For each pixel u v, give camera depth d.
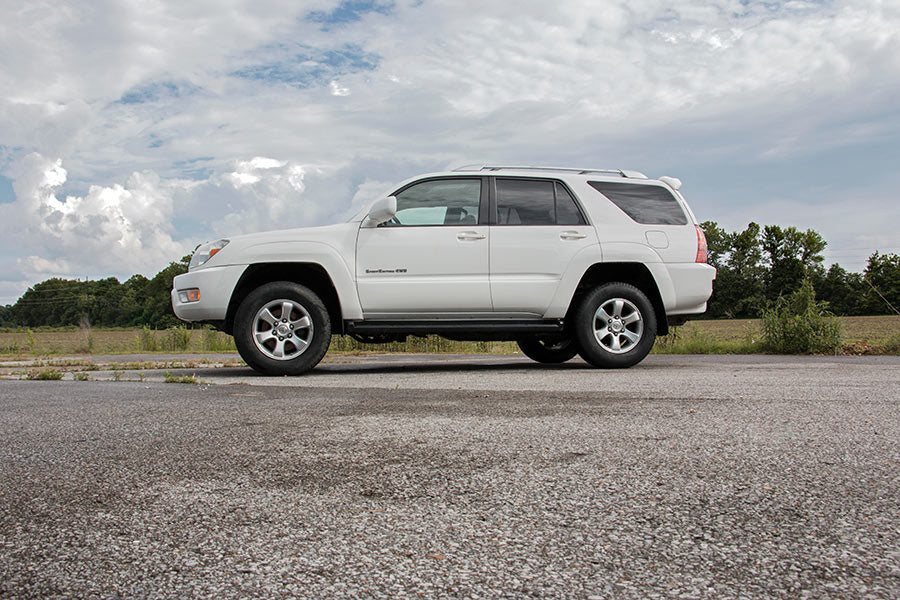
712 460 2.20
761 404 3.49
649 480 1.96
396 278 5.90
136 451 2.45
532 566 1.33
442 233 5.95
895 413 3.18
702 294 6.29
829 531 1.52
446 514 1.66
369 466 2.17
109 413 3.40
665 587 1.22
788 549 1.41
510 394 4.01
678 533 1.51
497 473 2.05
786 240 68.81
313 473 2.09
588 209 6.16
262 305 5.78
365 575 1.29
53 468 2.21
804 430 2.73
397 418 3.12
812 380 4.81
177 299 5.96
